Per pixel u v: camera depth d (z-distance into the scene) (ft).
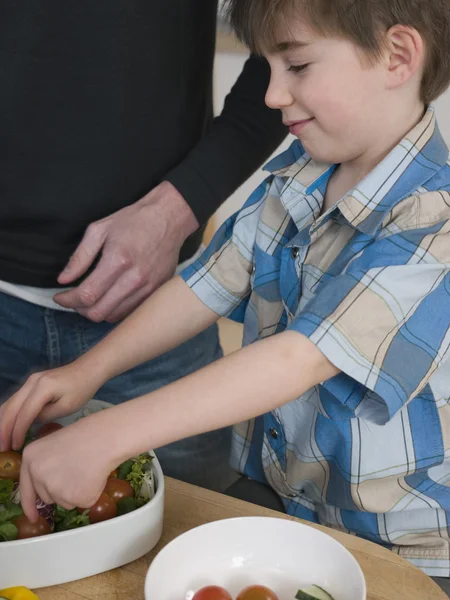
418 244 2.87
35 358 4.21
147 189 4.16
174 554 2.57
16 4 3.67
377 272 2.82
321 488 3.53
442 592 2.63
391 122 3.09
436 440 3.25
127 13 3.81
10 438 3.16
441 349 2.84
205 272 3.69
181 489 3.14
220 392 2.70
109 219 3.89
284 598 2.58
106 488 2.91
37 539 2.62
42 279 4.09
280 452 3.64
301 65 2.96
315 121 3.05
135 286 3.86
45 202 3.96
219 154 4.08
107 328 4.28
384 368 2.74
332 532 2.90
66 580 2.69
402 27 2.88
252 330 3.74
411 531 3.34
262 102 4.20
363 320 2.75
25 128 3.85
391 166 3.09
